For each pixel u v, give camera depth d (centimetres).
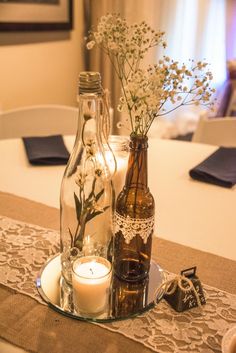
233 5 418
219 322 67
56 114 179
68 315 67
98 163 72
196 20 388
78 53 298
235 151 137
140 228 73
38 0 240
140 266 77
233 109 412
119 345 61
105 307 69
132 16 285
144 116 63
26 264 81
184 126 425
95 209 73
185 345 62
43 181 120
